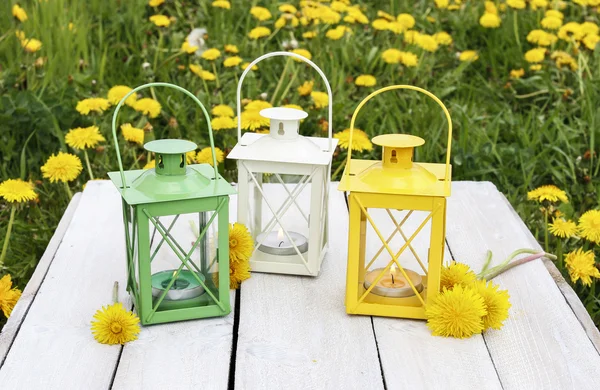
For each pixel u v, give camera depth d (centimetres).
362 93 147
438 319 79
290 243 89
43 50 147
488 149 129
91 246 93
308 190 106
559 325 81
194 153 123
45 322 81
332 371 75
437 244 79
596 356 77
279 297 85
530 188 127
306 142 85
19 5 156
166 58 155
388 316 81
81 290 85
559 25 157
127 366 75
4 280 91
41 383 73
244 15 171
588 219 99
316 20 157
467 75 161
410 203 78
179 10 169
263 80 152
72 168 106
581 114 141
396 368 76
